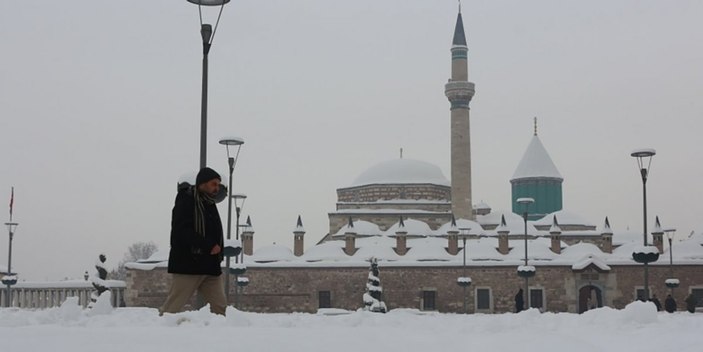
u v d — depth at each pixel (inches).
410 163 3914.9
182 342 301.0
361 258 2965.1
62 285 1744.6
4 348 278.2
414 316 538.3
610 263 2800.2
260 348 298.0
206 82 1044.5
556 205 4702.3
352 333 357.4
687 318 488.4
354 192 3885.3
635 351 361.1
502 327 453.1
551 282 2802.7
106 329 345.1
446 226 3484.3
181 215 516.7
